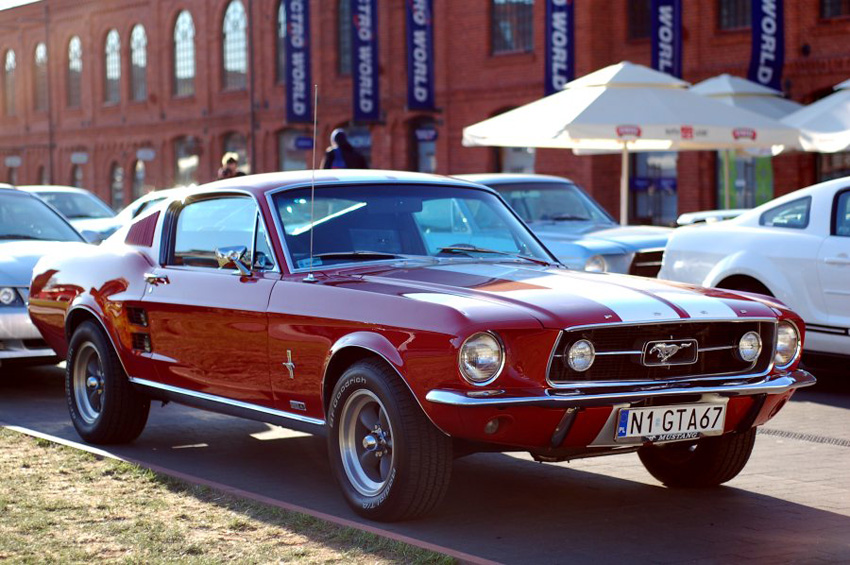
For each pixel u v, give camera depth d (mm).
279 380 6402
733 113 15539
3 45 54406
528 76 30016
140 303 7410
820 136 16141
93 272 7965
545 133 14836
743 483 6926
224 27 41094
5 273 10242
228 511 5941
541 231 13008
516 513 6156
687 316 5680
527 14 30156
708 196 26094
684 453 6695
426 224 6871
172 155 44188
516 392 5402
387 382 5711
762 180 24953
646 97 15273
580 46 27656
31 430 8281
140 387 7578
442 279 6145
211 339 6840
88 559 5129
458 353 5363
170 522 5730
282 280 6418
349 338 5879
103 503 6078
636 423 5582
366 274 6352
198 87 42281
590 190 28156
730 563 5277
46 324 8453
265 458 7621
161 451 7832
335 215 6715
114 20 46688
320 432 6305
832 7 23781
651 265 12516
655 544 5578
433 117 32875
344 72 36156
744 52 25141
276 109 38531
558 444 5523
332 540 5414
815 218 10141
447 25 32094
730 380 5824
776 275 10203
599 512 6195
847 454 7781
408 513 5805
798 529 5871
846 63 23359
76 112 49500
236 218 6941
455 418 5434
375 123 32344
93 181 48719
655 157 27297
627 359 5633
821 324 9930
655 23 24188
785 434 8484
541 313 5484
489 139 15594
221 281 6820
